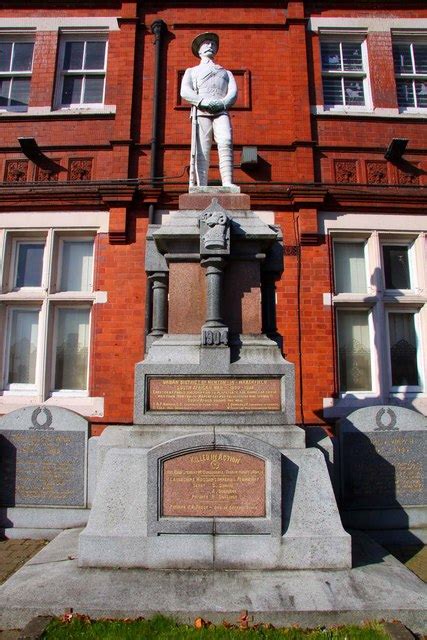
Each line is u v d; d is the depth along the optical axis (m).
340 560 3.60
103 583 3.35
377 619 3.10
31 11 9.16
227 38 8.97
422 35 9.25
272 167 8.35
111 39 9.02
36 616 3.11
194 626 3.01
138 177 8.28
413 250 8.30
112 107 8.65
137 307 7.73
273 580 3.41
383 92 8.87
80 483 5.26
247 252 4.59
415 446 5.39
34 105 8.72
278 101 8.68
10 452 5.34
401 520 5.24
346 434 5.34
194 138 5.19
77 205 8.09
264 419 4.12
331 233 8.09
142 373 4.19
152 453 3.69
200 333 4.49
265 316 4.91
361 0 9.15
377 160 8.51
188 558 3.56
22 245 8.31
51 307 7.90
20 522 5.21
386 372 7.74
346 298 7.89
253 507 3.67
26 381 7.94
